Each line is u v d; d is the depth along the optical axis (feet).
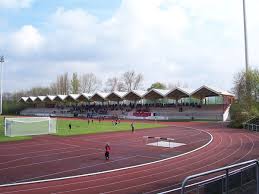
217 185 34.47
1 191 54.95
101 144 117.08
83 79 446.19
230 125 188.44
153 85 425.28
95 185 59.41
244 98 213.25
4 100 448.65
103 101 364.17
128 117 297.53
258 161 32.55
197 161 83.87
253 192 37.65
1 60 333.42
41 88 500.74
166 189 56.75
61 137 136.98
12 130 150.30
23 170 72.79
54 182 61.62
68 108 384.88
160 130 174.29
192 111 273.75
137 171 71.67
